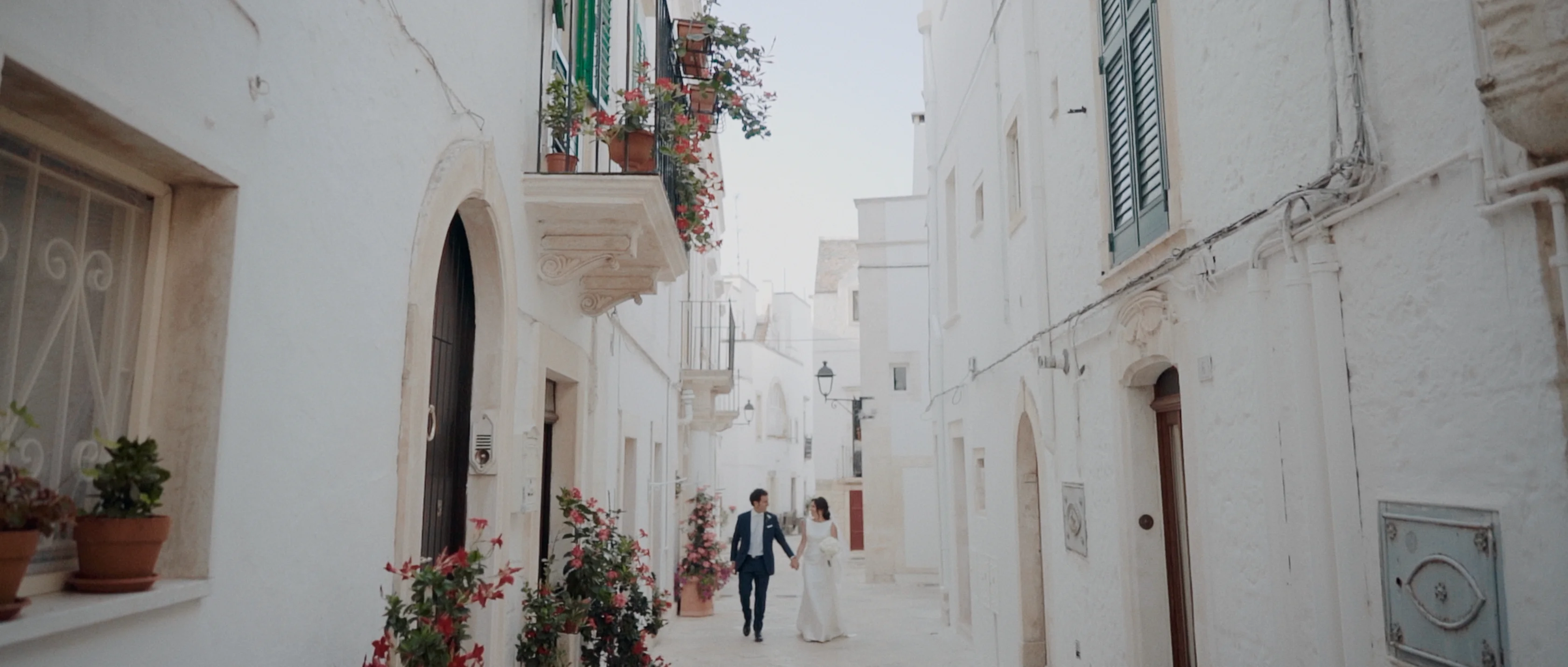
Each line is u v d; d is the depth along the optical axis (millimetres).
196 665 2375
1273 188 4051
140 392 2428
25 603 1846
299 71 2828
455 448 4812
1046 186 7730
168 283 2488
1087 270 6668
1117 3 5992
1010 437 9016
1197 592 4934
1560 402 2486
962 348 11758
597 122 6086
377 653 3111
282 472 2789
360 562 3340
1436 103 2951
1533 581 2600
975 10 10492
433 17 3932
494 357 4906
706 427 18750
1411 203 3113
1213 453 4719
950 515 12648
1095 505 6496
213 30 2393
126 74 2068
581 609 5770
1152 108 5465
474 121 4473
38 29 1821
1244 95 4312
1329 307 3592
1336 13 3455
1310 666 3770
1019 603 8641
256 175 2605
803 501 44219
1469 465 2861
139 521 2176
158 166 2359
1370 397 3393
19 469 1869
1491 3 2422
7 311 2084
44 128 2098
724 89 7023
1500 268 2703
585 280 6672
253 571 2635
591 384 7324
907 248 20734
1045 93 7750
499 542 4109
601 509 6605
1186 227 4922
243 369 2562
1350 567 3465
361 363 3324
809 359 46469
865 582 19953
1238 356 4410
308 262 2914
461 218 4730
